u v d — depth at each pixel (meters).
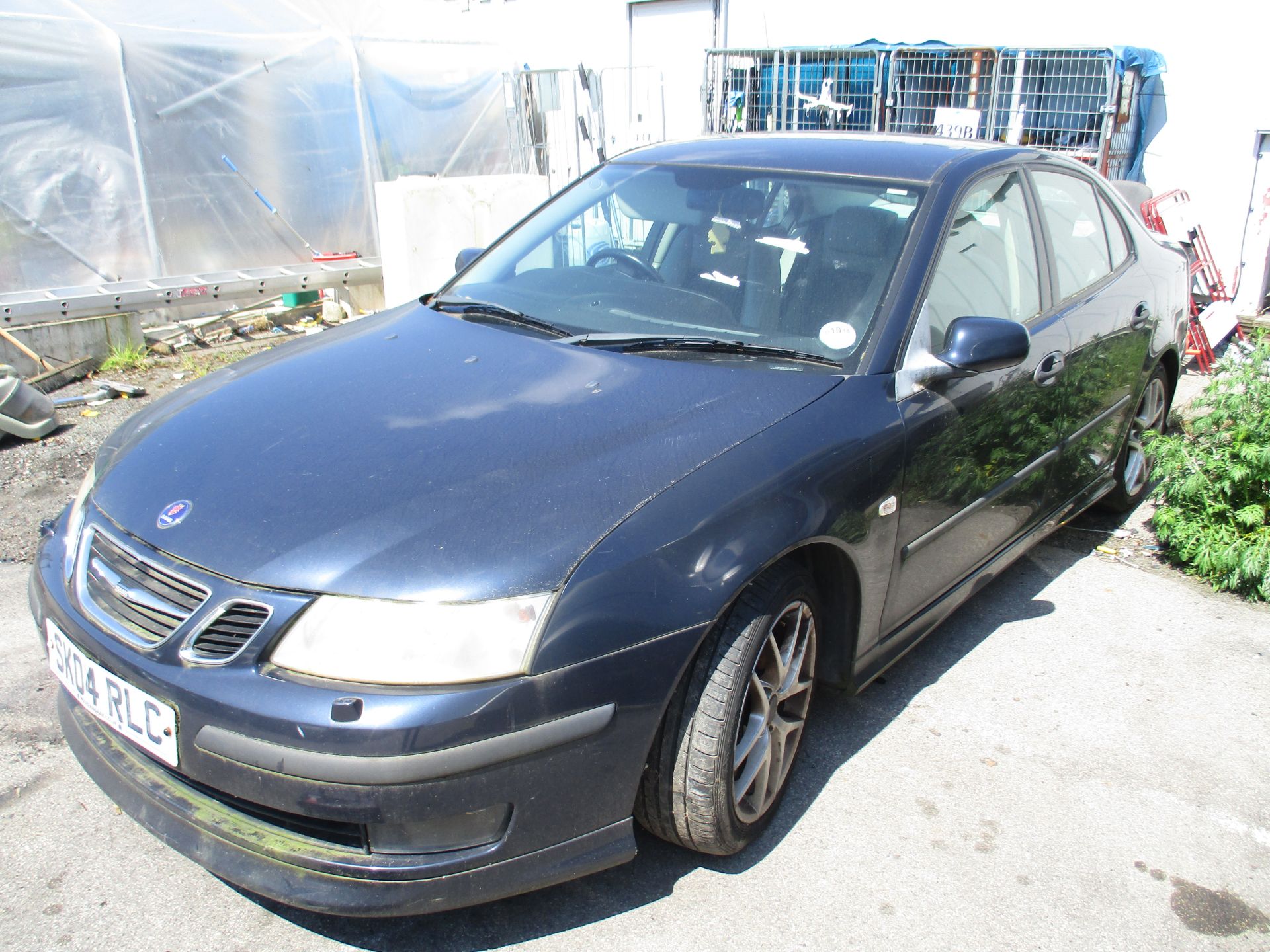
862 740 3.14
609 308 3.18
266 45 8.77
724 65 9.72
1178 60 8.05
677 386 2.69
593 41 11.58
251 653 2.06
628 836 2.28
